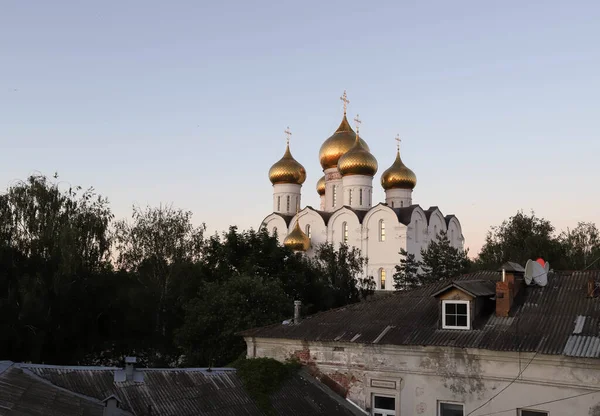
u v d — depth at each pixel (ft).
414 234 279.28
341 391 79.41
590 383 63.05
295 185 330.34
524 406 66.80
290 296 178.70
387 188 314.55
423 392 73.46
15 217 178.29
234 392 72.84
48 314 164.35
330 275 215.92
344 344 79.20
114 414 56.34
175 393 67.10
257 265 178.40
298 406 74.64
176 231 206.59
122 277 191.72
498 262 207.31
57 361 173.88
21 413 47.75
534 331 69.10
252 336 86.94
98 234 188.14
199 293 152.76
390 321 80.79
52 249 175.01
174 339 153.89
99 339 183.01
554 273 84.07
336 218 295.69
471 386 70.44
